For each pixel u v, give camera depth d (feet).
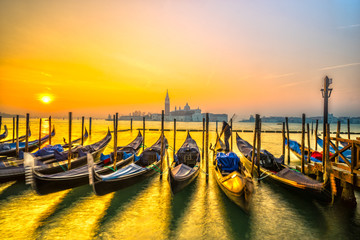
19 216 26.09
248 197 25.13
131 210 28.17
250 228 24.17
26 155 26.17
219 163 39.50
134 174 33.30
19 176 35.06
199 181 39.58
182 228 24.04
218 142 64.39
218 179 34.06
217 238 22.27
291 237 22.52
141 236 22.47
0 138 91.04
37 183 26.37
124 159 44.50
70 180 29.43
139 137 81.30
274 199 31.78
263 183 38.17
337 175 28.40
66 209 28.14
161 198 32.01
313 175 38.68
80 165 44.04
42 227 23.81
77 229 23.58
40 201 30.27
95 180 26.76
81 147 50.83
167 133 161.27
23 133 130.11
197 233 23.13
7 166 35.76
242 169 34.99
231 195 27.99
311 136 147.74
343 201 27.86
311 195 28.37
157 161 43.34
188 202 30.71
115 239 21.89
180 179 31.65
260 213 27.63
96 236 22.34
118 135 134.00
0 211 27.20
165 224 24.85
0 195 31.96
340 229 23.99
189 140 75.00
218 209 28.66
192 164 44.47
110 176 29.68
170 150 72.28
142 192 34.22
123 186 31.58
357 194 32.96
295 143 60.70
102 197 32.12
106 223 24.89
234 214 27.30
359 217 26.40
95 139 111.14
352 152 26.53
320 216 26.86
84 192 33.71
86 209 28.25
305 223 25.25
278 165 40.34
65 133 140.97
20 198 31.07
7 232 22.72
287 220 25.91
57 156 42.19
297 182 30.37
